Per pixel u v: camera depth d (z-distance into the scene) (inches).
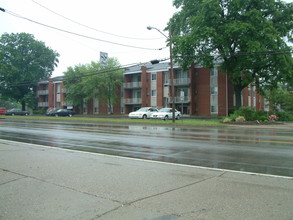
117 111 2202.3
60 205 173.6
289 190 203.0
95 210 165.5
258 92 1469.0
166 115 1279.5
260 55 1118.4
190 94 1780.3
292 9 1267.2
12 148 404.5
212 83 1737.2
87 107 2406.5
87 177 239.5
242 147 430.9
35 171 260.5
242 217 153.9
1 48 2452.0
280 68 1204.5
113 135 621.6
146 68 2001.7
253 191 200.4
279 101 1600.6
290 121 1302.9
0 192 199.3
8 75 2391.7
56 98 2620.6
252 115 1124.5
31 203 177.3
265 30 1133.1
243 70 1256.8
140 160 318.7
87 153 365.7
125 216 156.4
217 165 299.3
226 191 200.5
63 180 229.6
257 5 1227.9
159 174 251.4
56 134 642.8
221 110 1685.5
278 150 399.9
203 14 1208.8
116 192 198.2
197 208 167.3
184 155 362.9
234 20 1221.1
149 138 560.1
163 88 1911.9
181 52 1267.2
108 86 2054.6
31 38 2556.6
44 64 2635.3
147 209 166.1
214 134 652.7
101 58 1125.7
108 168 275.6
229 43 1255.5
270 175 248.5
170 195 191.3
